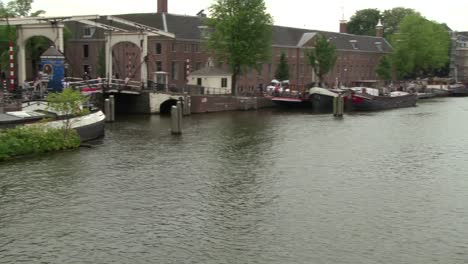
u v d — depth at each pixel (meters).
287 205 21.78
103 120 38.41
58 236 18.16
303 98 64.81
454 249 17.22
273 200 22.48
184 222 19.66
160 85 58.22
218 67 73.62
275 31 93.44
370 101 65.31
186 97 56.28
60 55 39.69
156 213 20.64
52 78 39.72
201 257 16.52
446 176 27.03
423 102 82.69
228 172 27.50
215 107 60.78
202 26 79.94
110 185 24.58
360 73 113.62
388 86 91.69
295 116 56.69
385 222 19.72
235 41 65.00
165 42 72.75
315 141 38.00
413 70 114.19
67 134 33.47
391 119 54.12
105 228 18.95
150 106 55.28
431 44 107.69
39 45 68.38
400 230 18.91
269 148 34.75
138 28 56.16
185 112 56.28
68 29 72.38
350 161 30.67
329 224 19.50
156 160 30.33
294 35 98.62
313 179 26.19
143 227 19.09
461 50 153.62
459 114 60.28
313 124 48.75
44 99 36.03
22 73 46.78
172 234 18.45
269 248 17.23
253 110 63.84
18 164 28.33
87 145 34.22
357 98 64.88
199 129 44.22
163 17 75.31
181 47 75.50
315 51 88.06
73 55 78.31
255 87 85.31
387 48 123.56
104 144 35.41
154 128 44.19
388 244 17.61
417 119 54.22
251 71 83.00
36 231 18.59
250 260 16.30
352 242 17.77
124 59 74.25
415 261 16.27
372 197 23.02
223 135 40.59
